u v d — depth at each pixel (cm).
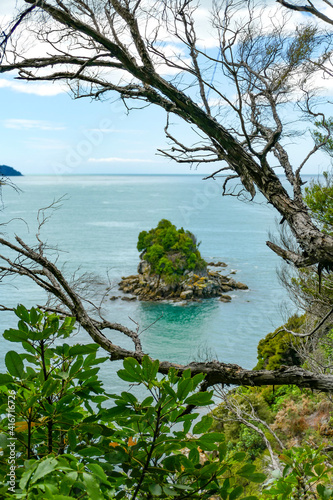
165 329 5238
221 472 189
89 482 144
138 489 181
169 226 6925
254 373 334
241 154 411
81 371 196
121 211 19162
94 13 402
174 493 177
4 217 13788
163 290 6506
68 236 11669
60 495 137
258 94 459
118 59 409
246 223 15862
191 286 6469
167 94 412
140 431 190
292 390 1748
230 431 1448
